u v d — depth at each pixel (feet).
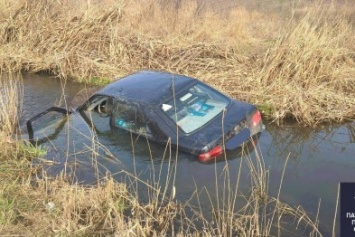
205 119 21.47
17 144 24.13
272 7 45.91
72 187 19.84
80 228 17.44
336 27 35.68
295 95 27.81
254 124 22.71
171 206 18.81
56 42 39.50
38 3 42.32
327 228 17.42
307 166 21.75
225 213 18.45
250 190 19.66
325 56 29.96
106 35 39.32
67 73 36.58
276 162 21.98
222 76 31.68
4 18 42.29
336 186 20.02
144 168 21.39
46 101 31.42
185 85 22.76
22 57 38.58
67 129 25.26
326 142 24.38
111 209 18.22
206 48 36.04
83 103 25.75
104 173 21.66
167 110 21.57
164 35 39.60
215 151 20.33
